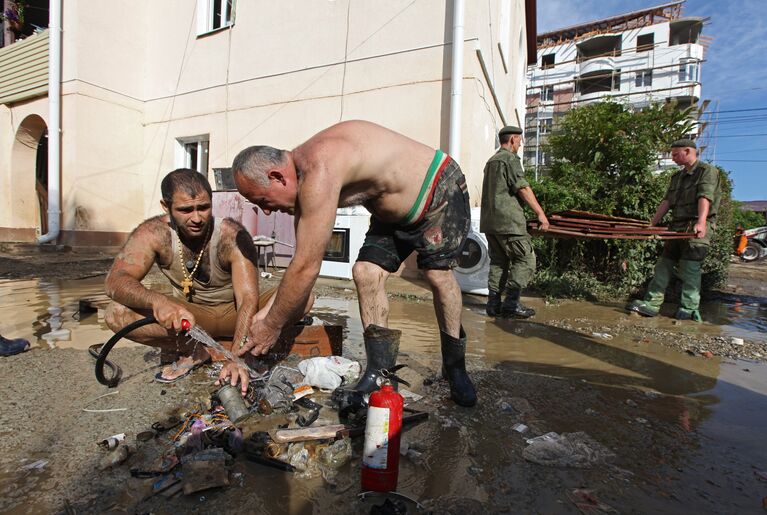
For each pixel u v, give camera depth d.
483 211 4.27
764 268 11.96
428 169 1.97
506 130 4.27
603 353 3.16
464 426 1.97
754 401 2.33
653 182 5.72
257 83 8.57
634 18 35.09
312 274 1.76
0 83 10.73
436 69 6.73
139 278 2.33
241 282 2.31
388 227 2.19
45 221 11.91
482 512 1.38
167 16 9.77
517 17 11.43
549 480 1.56
